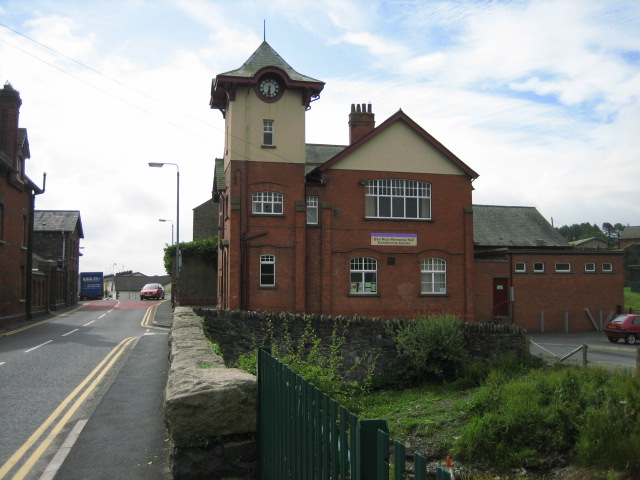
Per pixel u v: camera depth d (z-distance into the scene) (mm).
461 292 29766
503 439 11672
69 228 52812
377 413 14484
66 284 51500
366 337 19016
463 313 29703
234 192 27500
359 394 16828
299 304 27391
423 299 29172
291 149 28172
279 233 27656
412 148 29656
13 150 31641
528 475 10852
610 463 10398
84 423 8734
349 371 18516
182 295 46688
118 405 10055
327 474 3580
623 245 92438
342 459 3273
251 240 27375
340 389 11430
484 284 31188
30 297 35375
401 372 18828
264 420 5266
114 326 31281
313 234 28297
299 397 4238
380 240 28859
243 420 5293
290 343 17984
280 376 4758
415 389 18188
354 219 28703
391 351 19156
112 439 7809
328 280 28031
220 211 32875
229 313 17844
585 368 15750
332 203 28578
